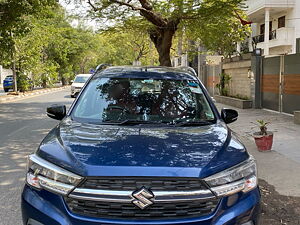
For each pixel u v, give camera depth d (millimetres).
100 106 4148
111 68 5047
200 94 4445
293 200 4926
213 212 2691
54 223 2678
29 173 2980
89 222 2605
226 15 12195
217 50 22859
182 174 2646
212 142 3186
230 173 2809
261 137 7516
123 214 2596
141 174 2617
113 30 14055
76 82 24562
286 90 13516
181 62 31281
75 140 3172
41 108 16891
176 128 3609
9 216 4320
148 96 4305
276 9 26516
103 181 2625
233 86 18750
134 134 3318
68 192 2684
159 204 2596
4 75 50406
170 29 13148
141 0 12305
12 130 10367
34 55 29047
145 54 42531
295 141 8547
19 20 17406
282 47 27453
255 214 2883
